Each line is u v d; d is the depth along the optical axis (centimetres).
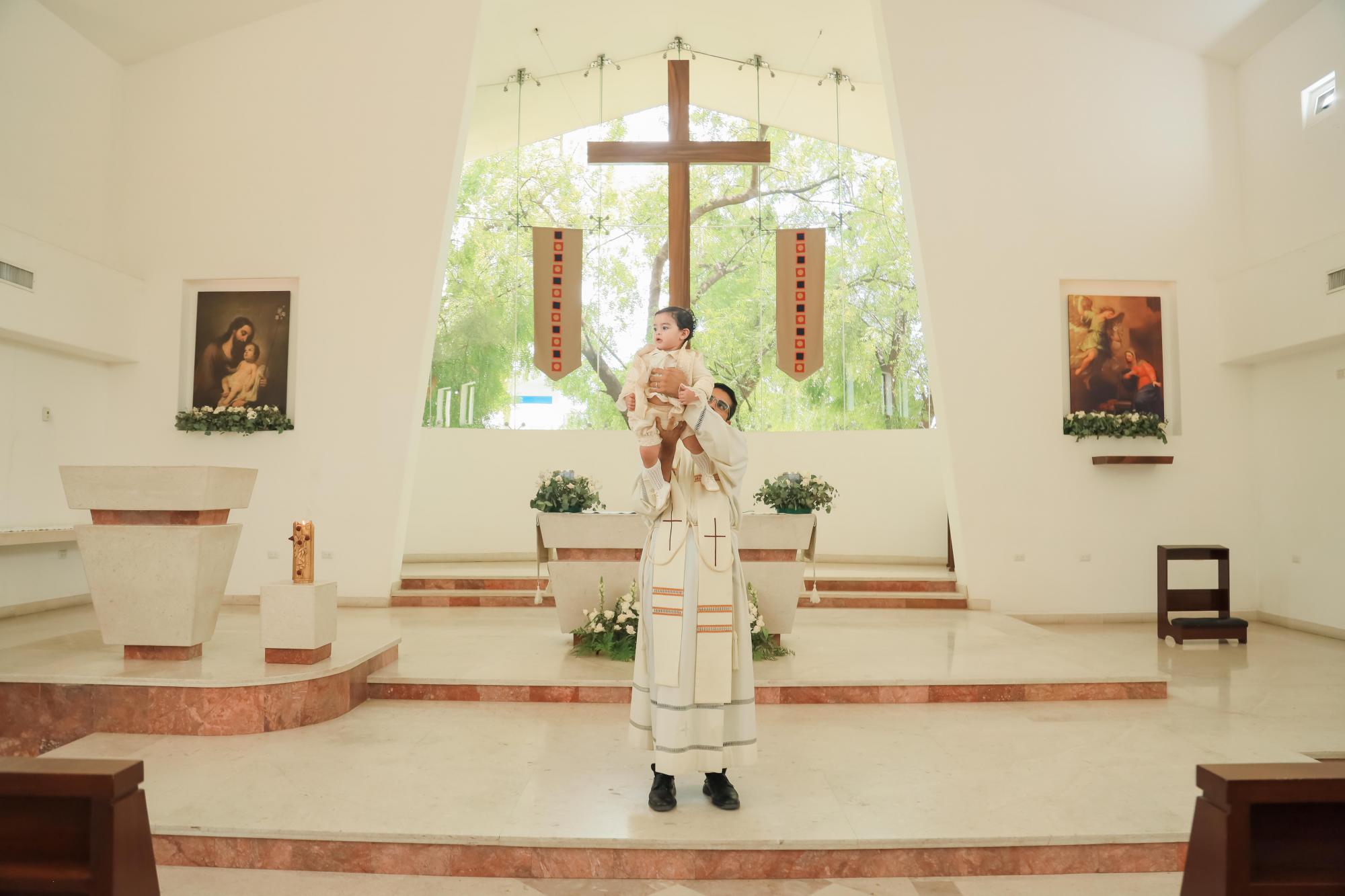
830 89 1243
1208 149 910
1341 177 779
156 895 183
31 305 753
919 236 896
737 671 338
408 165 898
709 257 1499
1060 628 840
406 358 890
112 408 902
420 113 899
